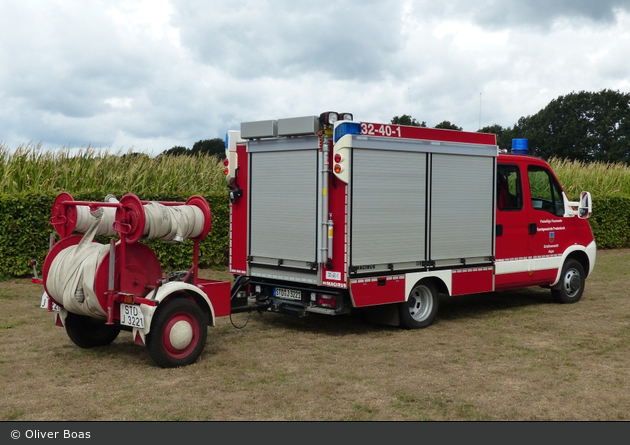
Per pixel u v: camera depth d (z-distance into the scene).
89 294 6.20
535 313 9.51
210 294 6.86
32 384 5.79
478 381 6.01
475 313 9.52
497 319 9.04
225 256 13.71
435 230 8.25
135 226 6.09
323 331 8.17
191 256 13.12
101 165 13.31
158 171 14.02
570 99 54.84
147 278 6.52
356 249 7.44
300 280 7.83
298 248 7.85
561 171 20.91
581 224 10.48
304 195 7.77
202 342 6.58
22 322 8.27
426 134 8.10
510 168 9.41
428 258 8.19
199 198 6.89
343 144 7.28
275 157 8.09
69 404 5.25
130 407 5.19
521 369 6.44
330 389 5.72
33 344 7.24
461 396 5.56
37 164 12.40
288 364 6.56
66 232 6.68
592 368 6.50
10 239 11.05
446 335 7.97
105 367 6.36
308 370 6.34
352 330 8.24
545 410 5.23
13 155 12.41
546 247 9.85
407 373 6.26
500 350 7.22
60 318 6.86
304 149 7.75
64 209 6.66
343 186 7.38
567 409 5.25
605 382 6.02
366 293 7.55
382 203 7.67
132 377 6.04
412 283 8.05
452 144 8.39
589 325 8.64
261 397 5.48
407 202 7.93
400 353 7.05
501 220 9.16
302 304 7.84
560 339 7.79
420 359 6.80
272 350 7.15
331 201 7.52
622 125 53.34
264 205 8.24
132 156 14.07
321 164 7.56
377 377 6.11
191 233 6.74
